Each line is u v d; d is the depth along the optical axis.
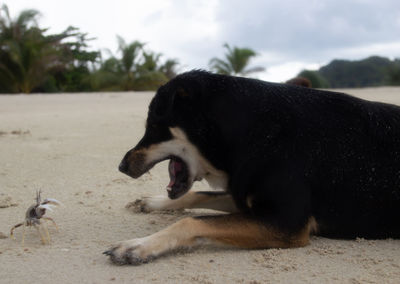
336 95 1.05
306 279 0.82
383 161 1.00
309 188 0.98
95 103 4.85
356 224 1.00
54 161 1.73
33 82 9.73
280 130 0.98
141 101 5.14
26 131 2.48
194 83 1.01
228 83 1.04
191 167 1.06
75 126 2.71
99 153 1.87
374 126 1.01
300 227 0.95
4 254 0.92
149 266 0.87
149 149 1.06
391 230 1.01
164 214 1.19
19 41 9.47
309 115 1.01
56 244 0.98
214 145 1.03
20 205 1.24
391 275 0.83
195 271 0.85
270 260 0.89
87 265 0.87
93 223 1.11
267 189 0.95
